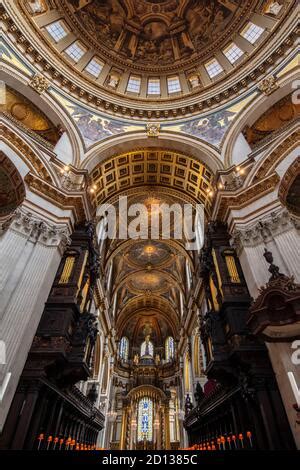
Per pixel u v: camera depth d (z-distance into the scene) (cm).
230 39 1551
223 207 1106
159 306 3334
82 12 1545
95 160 1328
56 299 904
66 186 1128
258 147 1145
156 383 3086
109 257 2041
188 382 2219
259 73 1332
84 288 1102
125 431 2703
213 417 1224
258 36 1421
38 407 752
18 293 804
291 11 1206
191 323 2153
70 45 1520
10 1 1173
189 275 2255
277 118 1285
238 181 1114
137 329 3628
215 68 1602
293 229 855
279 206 927
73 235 1123
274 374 720
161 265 2623
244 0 1449
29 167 1008
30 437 690
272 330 673
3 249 839
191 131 1435
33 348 788
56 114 1305
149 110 1517
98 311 1898
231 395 916
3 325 736
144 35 1761
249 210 1009
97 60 1644
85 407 1367
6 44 1169
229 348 862
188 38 1716
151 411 2923
